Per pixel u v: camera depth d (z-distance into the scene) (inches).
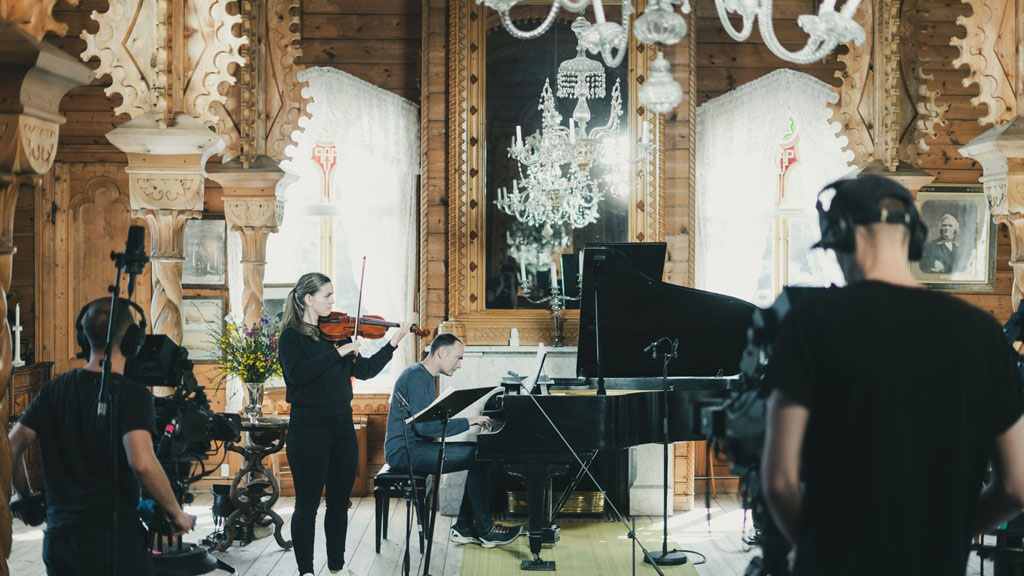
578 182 271.9
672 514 271.3
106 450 117.6
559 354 269.0
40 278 296.2
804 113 295.7
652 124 272.8
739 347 219.0
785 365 70.9
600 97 275.0
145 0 205.6
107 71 205.5
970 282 299.3
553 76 275.4
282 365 182.5
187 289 297.6
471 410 267.0
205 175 237.8
